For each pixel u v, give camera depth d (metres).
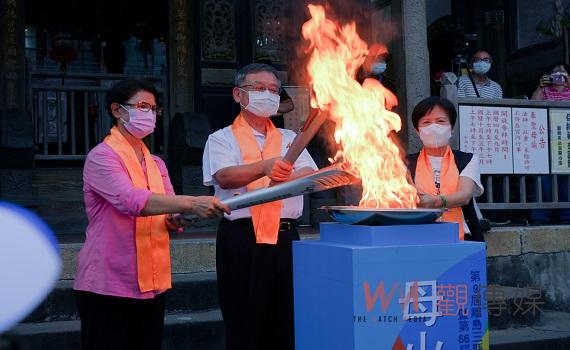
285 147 3.15
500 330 4.54
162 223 2.78
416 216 2.06
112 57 7.55
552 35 7.77
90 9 7.48
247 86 2.99
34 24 7.30
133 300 2.71
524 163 5.43
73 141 7.05
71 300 4.21
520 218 6.21
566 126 5.56
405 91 5.89
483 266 2.04
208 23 7.50
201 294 4.45
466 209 3.56
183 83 7.42
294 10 7.66
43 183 6.80
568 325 4.69
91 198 2.72
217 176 2.97
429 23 9.12
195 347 4.07
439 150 3.58
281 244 3.02
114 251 2.66
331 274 2.08
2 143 5.96
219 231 3.09
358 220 2.09
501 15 8.29
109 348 2.67
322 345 2.15
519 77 8.20
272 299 3.04
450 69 8.21
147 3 7.59
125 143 2.77
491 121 5.32
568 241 5.46
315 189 2.35
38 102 7.07
